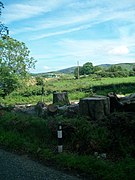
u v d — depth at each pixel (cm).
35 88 4653
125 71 8819
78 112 1272
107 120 1041
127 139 927
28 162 898
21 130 1246
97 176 752
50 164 875
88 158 853
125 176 718
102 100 1191
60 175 768
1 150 1072
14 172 797
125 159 816
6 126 1343
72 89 4909
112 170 757
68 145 1024
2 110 1722
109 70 9338
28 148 1042
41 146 1060
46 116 1427
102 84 5466
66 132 1064
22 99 3997
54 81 7544
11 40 3881
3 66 3825
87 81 7062
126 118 984
